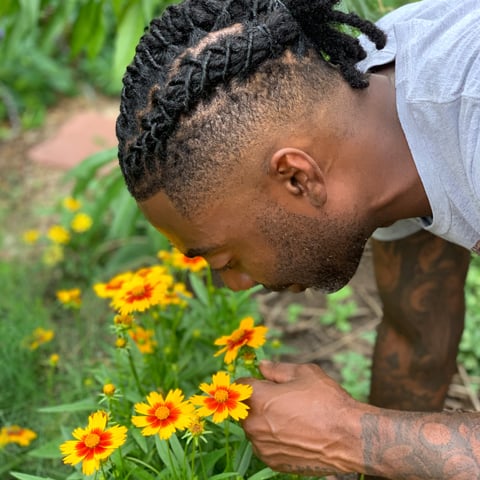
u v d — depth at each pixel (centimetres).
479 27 130
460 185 133
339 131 130
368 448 139
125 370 207
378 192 135
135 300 172
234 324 219
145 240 316
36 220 349
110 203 317
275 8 132
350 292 288
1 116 438
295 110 127
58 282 304
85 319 278
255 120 126
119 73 247
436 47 132
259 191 130
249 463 168
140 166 131
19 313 274
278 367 154
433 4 146
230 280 147
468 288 286
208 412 144
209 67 126
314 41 133
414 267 186
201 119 127
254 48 126
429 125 130
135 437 170
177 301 209
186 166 128
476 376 253
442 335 193
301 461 146
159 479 160
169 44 132
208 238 134
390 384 202
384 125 134
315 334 275
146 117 128
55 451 187
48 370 251
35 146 407
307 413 143
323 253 138
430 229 143
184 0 137
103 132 419
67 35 485
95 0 275
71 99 458
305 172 129
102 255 316
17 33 287
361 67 143
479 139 125
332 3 131
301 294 291
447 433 134
